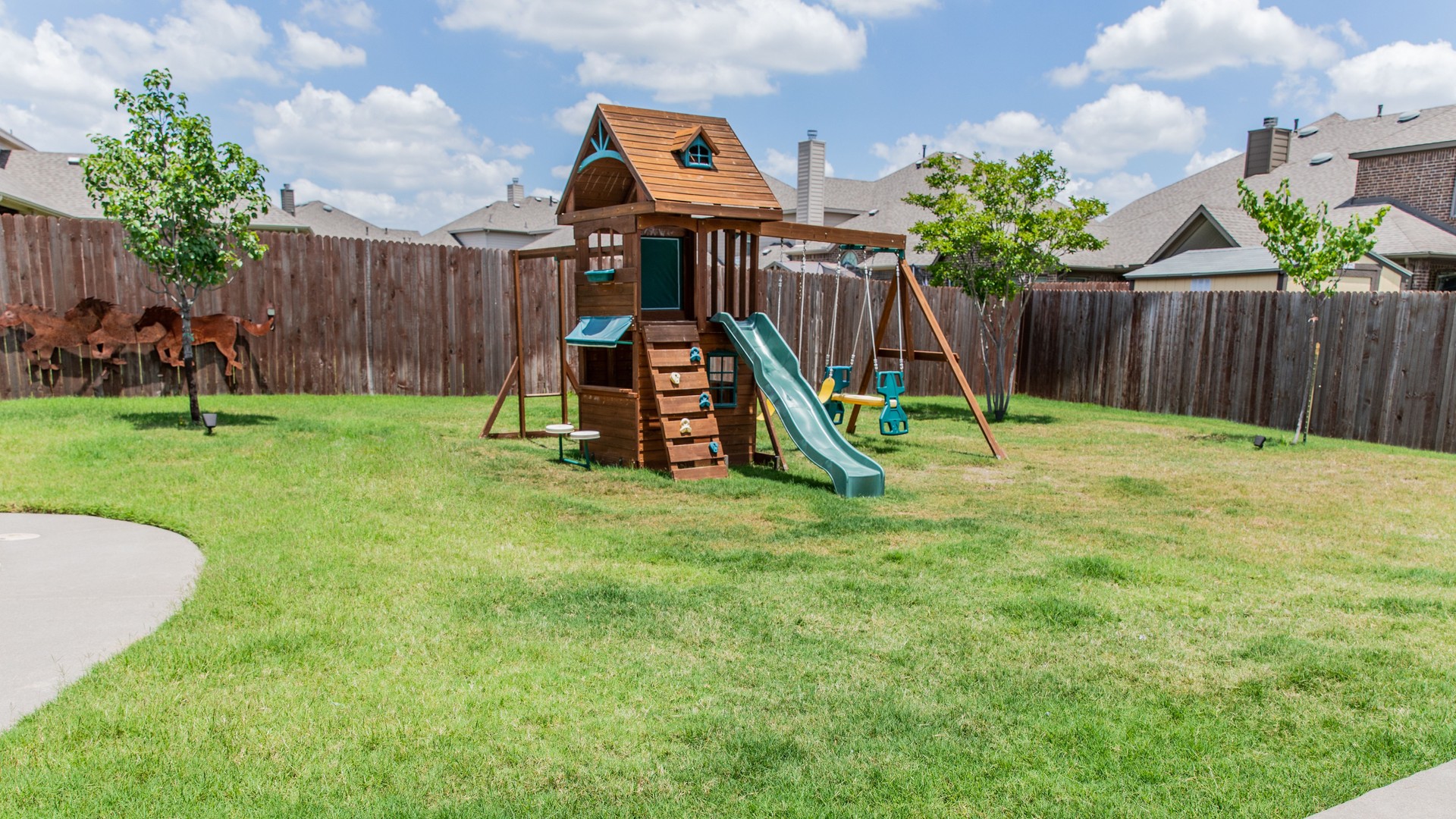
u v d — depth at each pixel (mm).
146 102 8805
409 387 13898
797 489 8172
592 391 9531
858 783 2982
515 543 5945
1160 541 6480
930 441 11703
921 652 4164
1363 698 3770
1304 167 28406
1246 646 4324
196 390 9836
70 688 3463
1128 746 3295
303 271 12938
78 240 11375
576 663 3918
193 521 6039
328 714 3316
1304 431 12867
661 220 9047
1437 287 21234
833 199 38281
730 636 4305
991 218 13719
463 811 2736
